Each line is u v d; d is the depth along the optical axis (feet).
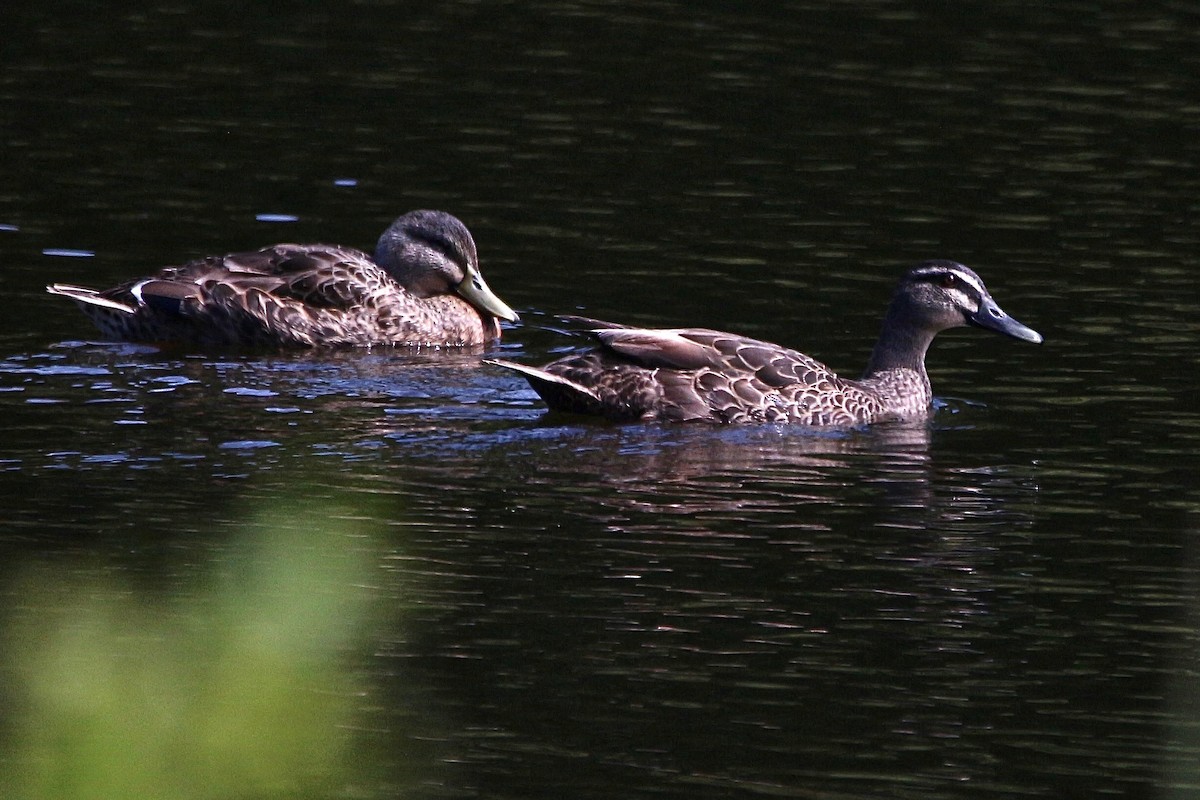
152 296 58.54
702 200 75.92
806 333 61.21
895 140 84.07
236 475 44.91
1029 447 50.72
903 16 103.65
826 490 46.29
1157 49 98.32
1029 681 34.32
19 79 89.25
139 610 14.20
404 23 101.91
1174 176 80.18
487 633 35.50
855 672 34.55
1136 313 63.46
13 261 65.72
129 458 45.93
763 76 93.30
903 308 55.77
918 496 45.83
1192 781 29.89
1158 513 44.86
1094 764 30.68
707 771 29.68
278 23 101.04
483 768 29.30
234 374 55.77
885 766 30.30
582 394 52.21
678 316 62.80
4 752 13.20
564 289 65.77
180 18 101.30
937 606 38.17
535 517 42.88
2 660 13.94
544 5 105.50
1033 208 75.61
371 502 43.27
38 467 44.91
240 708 11.70
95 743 11.48
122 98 87.35
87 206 72.59
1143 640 36.65
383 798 28.02
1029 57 96.78
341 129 84.23
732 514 43.80
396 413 51.90
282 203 74.33
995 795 29.17
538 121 86.12
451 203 74.90
